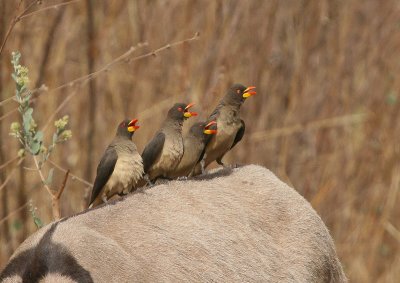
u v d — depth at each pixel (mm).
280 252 11930
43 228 10500
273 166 21812
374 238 22641
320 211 22656
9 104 18328
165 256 10562
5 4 17984
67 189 19031
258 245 11609
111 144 11656
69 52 19938
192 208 11391
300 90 22500
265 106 21828
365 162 23250
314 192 22641
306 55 22703
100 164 11500
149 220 10883
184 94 20297
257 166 12945
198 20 21234
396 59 24609
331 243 12875
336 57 23422
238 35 21438
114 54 20453
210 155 12781
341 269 13180
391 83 24281
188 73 20562
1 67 18297
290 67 22359
